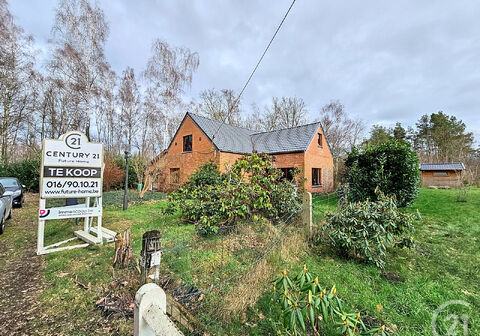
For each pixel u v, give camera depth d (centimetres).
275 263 322
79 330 215
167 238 467
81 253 406
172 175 1598
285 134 1547
